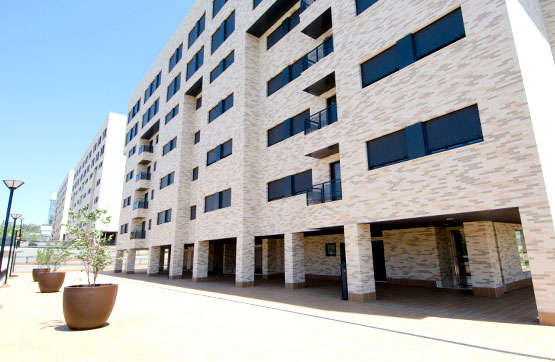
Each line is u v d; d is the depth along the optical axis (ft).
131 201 109.19
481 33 27.94
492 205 25.44
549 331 20.58
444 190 28.71
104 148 177.58
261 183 58.03
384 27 36.81
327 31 49.65
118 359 17.26
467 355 16.98
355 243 36.17
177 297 41.98
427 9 32.89
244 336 21.75
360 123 37.55
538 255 22.71
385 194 33.60
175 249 76.18
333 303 34.37
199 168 73.05
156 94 105.09
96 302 24.12
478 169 26.61
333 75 44.47
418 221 37.32
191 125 83.76
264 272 72.79
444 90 30.04
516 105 25.02
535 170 23.44
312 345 19.47
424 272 47.73
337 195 44.75
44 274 49.21
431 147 30.96
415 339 20.21
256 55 63.87
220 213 61.72
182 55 89.25
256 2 62.13
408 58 33.86
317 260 64.13
